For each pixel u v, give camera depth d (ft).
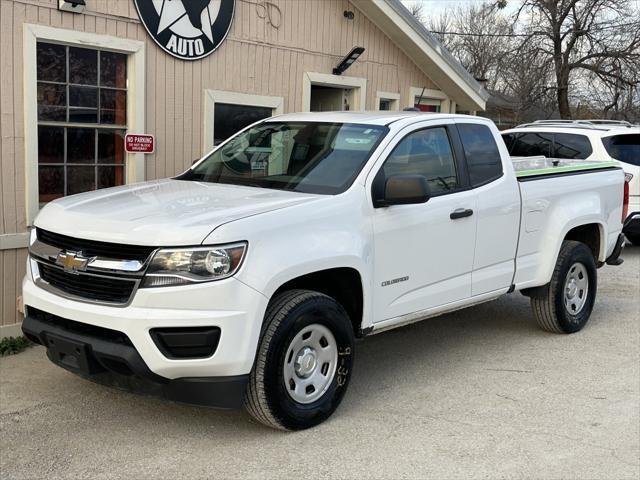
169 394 12.60
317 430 14.19
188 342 12.21
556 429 14.57
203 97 24.88
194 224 12.39
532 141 34.88
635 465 13.07
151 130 23.38
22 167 19.92
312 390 14.12
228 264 12.26
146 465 12.58
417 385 16.96
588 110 96.17
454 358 19.11
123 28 21.97
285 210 13.42
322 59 29.60
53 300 13.21
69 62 21.18
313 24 28.89
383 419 14.85
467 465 12.91
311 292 13.88
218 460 12.81
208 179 17.21
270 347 12.94
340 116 17.65
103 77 22.07
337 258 13.88
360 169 15.28
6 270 19.76
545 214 20.04
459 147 17.72
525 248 19.51
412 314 16.26
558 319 20.84
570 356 19.42
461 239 17.24
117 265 12.46
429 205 16.34
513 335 21.42
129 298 12.32
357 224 14.58
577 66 83.10
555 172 20.63
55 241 13.67
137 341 12.15
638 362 18.98
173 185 16.38
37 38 19.89
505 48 99.09
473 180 17.85
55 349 13.37
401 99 34.40
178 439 13.64
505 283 18.97
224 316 12.19
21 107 19.72
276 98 27.73
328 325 14.10
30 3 19.58
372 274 14.98
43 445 13.30
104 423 14.32
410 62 34.47
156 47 23.09
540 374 17.90
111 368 12.71
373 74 32.42
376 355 19.30
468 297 17.83
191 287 12.08
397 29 31.96
